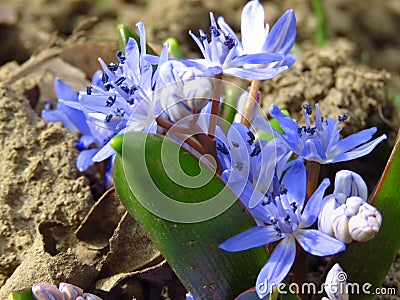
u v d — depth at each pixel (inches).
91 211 7.1
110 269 6.8
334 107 8.4
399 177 6.2
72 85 8.8
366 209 5.7
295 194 6.1
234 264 6.1
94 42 8.8
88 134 7.6
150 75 6.0
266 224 6.1
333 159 6.1
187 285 6.1
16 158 7.5
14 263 7.0
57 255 6.7
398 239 6.3
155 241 5.9
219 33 6.1
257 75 6.1
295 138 6.1
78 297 5.9
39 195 7.4
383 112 8.8
